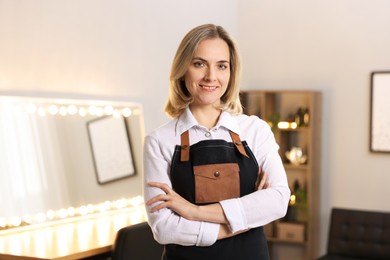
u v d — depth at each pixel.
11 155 3.20
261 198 1.76
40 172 3.34
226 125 1.82
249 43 5.45
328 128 5.14
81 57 3.69
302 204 5.02
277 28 5.33
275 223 5.18
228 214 1.71
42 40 3.43
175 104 1.87
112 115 3.88
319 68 5.17
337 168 5.12
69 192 3.49
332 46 5.12
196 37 1.77
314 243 5.07
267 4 5.36
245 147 1.83
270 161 1.86
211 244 1.73
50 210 3.37
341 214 4.79
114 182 3.82
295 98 5.25
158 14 4.36
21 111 3.29
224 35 1.82
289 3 5.27
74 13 3.64
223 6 5.26
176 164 1.79
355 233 4.70
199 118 1.85
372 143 4.98
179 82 1.84
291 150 5.16
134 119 4.07
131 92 4.09
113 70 3.94
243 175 1.79
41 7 3.43
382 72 4.93
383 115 4.94
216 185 1.77
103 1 3.86
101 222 3.50
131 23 4.10
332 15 5.11
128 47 4.07
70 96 3.60
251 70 5.43
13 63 3.26
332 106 5.13
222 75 1.79
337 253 4.75
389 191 4.95
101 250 2.77
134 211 3.90
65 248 2.74
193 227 1.71
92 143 3.71
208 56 1.76
